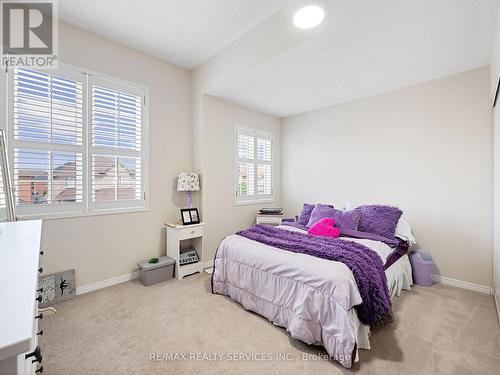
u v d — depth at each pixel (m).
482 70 2.50
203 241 3.20
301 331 1.60
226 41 2.65
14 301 0.56
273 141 4.30
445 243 2.72
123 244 2.71
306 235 2.47
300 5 1.82
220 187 3.44
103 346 1.65
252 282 2.06
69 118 2.34
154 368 1.46
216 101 3.37
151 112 2.93
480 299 2.33
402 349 1.62
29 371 0.69
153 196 2.96
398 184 3.06
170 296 2.39
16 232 1.23
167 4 2.05
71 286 2.32
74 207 2.37
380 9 1.72
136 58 2.79
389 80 2.82
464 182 2.61
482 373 1.42
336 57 2.31
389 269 2.24
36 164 2.15
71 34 2.33
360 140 3.40
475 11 1.73
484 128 2.49
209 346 1.65
